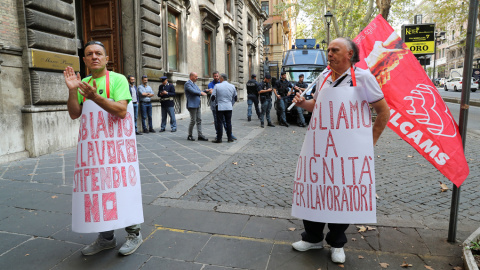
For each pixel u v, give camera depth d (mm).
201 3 15594
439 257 2820
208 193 4449
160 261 2809
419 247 2986
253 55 26625
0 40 5938
